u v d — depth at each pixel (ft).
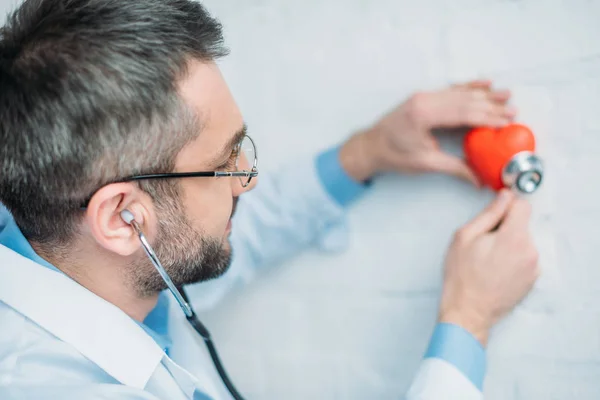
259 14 2.97
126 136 1.83
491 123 2.35
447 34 2.56
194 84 1.91
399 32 2.67
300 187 2.84
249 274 3.03
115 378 2.15
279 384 3.27
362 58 2.77
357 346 3.04
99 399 1.94
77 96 1.77
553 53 2.38
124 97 1.78
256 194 2.92
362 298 2.99
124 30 1.79
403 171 2.63
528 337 2.62
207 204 2.11
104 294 2.22
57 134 1.80
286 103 3.00
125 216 1.97
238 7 3.01
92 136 1.80
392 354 2.95
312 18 2.85
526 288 2.39
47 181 1.88
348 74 2.82
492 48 2.48
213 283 2.97
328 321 3.10
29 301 2.10
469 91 2.42
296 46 2.92
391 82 2.72
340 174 2.77
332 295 3.07
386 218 2.86
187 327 2.88
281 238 2.96
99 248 2.09
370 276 2.95
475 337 2.34
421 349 2.86
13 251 2.16
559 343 2.55
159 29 1.84
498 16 2.45
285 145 3.04
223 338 3.38
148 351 2.20
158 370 2.28
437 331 2.37
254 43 3.02
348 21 2.77
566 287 2.50
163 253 2.12
